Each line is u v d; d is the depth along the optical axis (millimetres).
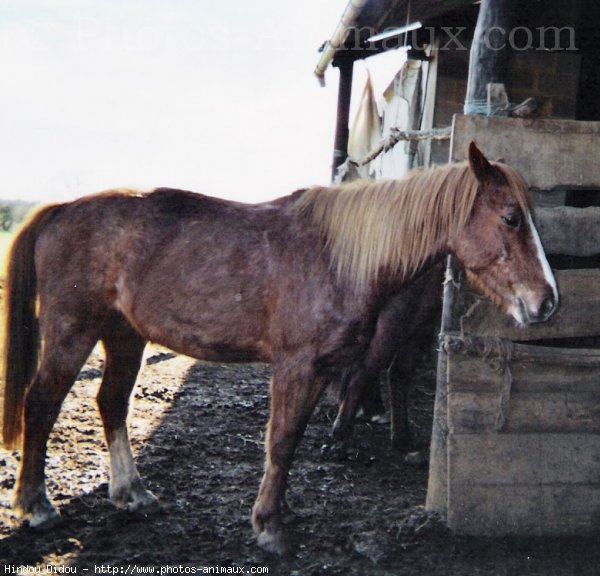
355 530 3279
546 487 3281
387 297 3176
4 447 3387
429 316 4270
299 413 3084
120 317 3432
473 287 3289
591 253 3373
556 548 3203
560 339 4406
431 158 7312
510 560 3086
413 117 8195
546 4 6750
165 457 4223
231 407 5461
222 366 6953
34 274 3410
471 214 2990
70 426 4629
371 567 3004
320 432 4934
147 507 3428
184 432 4758
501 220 2906
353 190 3178
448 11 6434
